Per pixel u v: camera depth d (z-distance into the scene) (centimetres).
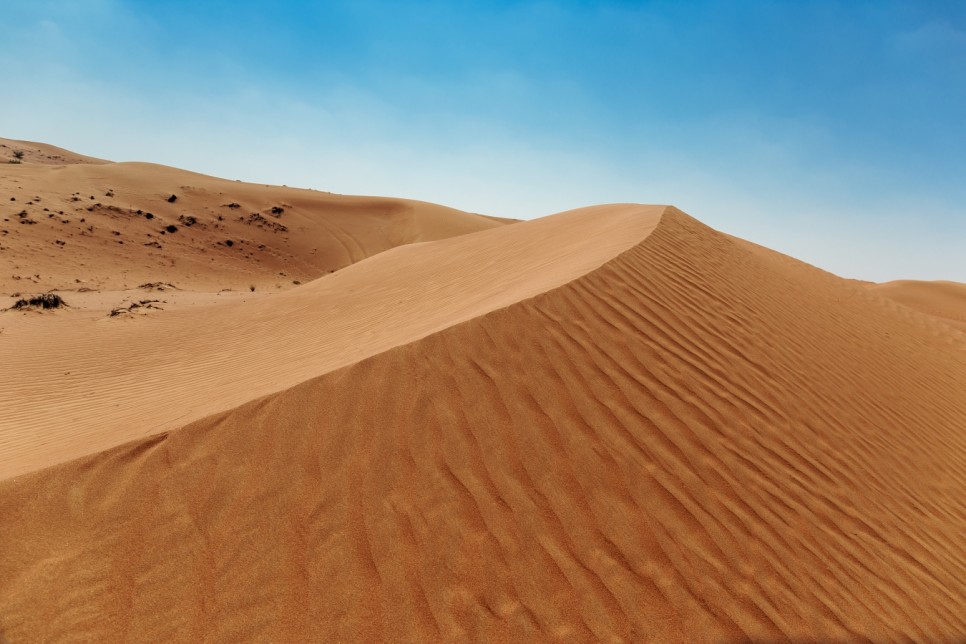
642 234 968
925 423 670
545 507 357
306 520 328
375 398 411
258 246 4603
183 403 512
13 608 269
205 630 277
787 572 357
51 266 2902
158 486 332
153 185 4884
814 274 1399
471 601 300
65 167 4819
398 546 321
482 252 1446
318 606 289
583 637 291
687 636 301
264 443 366
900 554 411
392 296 1137
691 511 380
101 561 295
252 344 930
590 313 577
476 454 384
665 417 461
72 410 617
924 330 1181
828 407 589
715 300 748
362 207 6197
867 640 326
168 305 1723
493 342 491
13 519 299
